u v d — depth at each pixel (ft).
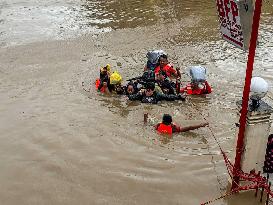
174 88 34.71
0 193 23.65
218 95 34.81
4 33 50.11
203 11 58.23
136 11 58.90
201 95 34.86
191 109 32.68
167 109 32.78
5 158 26.78
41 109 32.91
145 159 26.37
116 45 46.60
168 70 37.65
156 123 30.35
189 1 63.00
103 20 55.36
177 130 28.99
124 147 27.71
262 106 20.45
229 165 23.13
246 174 21.79
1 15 57.36
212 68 39.96
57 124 30.66
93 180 24.56
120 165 25.88
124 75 38.78
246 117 20.49
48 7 61.16
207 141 28.14
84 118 31.50
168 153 26.94
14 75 39.04
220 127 29.86
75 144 28.17
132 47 45.98
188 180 24.30
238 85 36.40
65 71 39.86
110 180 24.50
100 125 30.45
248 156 21.53
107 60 42.42
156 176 24.76
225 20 20.33
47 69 40.32
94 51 44.86
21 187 24.12
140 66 40.88
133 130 29.71
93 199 22.95
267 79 37.40
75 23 54.13
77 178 24.79
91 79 38.19
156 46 46.24
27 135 29.32
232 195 22.59
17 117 31.73
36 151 27.50
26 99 34.60
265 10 58.49
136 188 23.79
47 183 24.44
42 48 45.57
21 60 42.39
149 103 33.76
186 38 48.57
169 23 53.78
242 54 43.29
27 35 49.55
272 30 50.83
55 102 34.04
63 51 44.78
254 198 22.38
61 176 25.02
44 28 52.13
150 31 51.01
